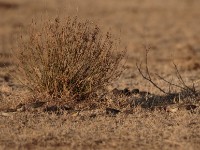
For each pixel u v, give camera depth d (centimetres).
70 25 1939
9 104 1909
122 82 2552
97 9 8000
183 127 1659
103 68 1919
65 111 1806
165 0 9969
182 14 7919
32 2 8312
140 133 1597
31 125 1667
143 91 2209
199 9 8569
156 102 2003
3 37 4809
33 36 1961
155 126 1670
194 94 2066
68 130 1611
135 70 3181
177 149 1470
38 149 1462
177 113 1833
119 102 1941
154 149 1471
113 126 1664
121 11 7981
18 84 2369
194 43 5147
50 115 1773
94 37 1930
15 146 1483
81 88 1914
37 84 1944
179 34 5888
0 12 7125
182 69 3325
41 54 1938
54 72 1911
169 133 1602
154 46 4744
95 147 1483
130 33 5741
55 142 1519
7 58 3150
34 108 1839
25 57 1973
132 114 1812
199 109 1873
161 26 6619
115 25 6362
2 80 2503
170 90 2256
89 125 1667
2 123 1683
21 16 6731
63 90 1911
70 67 1898
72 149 1462
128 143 1518
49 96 1927
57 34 1930
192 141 1539
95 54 1917
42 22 1969
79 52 1909
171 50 4484
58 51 1911
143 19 7262
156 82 2586
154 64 3616
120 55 1975
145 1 9731
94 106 1895
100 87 1930
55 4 8044
